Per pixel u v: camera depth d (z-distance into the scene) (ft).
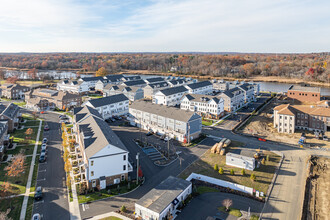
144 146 248.93
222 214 144.77
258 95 519.60
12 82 634.43
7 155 224.33
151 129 296.30
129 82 529.45
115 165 177.68
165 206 138.51
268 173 193.77
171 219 138.92
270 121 334.24
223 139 259.60
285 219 140.26
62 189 171.22
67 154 211.41
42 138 269.23
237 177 188.03
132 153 233.55
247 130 298.15
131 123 324.19
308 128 294.66
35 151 233.96
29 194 164.25
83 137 203.41
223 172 194.49
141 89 475.31
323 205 153.07
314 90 425.69
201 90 484.74
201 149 243.60
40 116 360.48
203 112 360.28
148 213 136.56
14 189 169.27
